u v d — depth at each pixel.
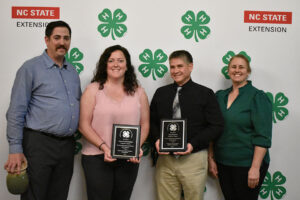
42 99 1.47
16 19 1.89
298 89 1.96
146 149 1.93
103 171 1.51
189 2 1.91
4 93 1.89
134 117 1.53
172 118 1.57
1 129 1.89
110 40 1.91
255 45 1.94
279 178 1.96
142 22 1.91
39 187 1.46
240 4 1.93
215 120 1.57
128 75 1.61
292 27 1.95
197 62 1.93
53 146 1.48
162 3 1.91
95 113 1.51
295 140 1.96
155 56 1.92
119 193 1.57
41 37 1.89
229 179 1.69
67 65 1.60
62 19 1.89
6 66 1.89
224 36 1.93
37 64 1.48
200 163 1.58
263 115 1.55
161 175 1.67
